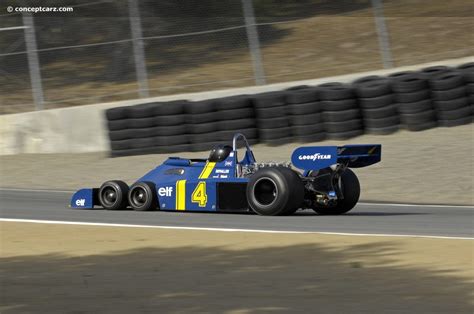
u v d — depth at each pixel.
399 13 92.81
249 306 24.56
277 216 41.78
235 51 84.50
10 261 33.00
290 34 88.19
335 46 85.25
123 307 24.84
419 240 34.59
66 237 37.91
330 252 32.47
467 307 24.03
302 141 63.22
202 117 63.84
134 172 61.47
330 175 42.56
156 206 44.78
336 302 24.83
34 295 26.84
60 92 80.56
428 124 62.66
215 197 42.75
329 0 93.94
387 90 62.91
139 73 74.25
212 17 85.44
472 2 94.00
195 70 81.44
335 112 62.66
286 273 29.05
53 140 71.25
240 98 64.12
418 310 23.75
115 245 35.44
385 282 27.38
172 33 85.56
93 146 70.25
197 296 25.98
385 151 59.72
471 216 42.53
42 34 85.62
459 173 53.91
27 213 46.12
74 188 59.16
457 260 30.44
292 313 23.69
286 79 79.44
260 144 64.19
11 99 79.75
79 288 27.61
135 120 65.31
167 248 34.31
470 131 61.22
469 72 62.97
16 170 65.75
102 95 79.50
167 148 64.75
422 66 73.88
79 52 85.38
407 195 51.31
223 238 35.97
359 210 45.72
